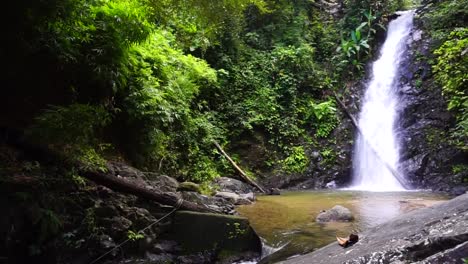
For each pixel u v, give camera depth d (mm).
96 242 5004
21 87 5539
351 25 14328
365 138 11930
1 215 4426
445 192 9438
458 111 10234
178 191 6953
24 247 4609
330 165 11469
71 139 5039
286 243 5094
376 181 11453
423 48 12508
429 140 10914
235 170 10383
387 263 2508
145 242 5328
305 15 14414
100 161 5684
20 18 5000
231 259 5238
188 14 6797
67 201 4969
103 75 5988
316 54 14039
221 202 7066
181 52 9977
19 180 4590
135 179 6199
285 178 11047
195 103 10703
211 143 10430
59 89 5980
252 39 13102
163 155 8297
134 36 6145
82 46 5926
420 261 2332
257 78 12219
